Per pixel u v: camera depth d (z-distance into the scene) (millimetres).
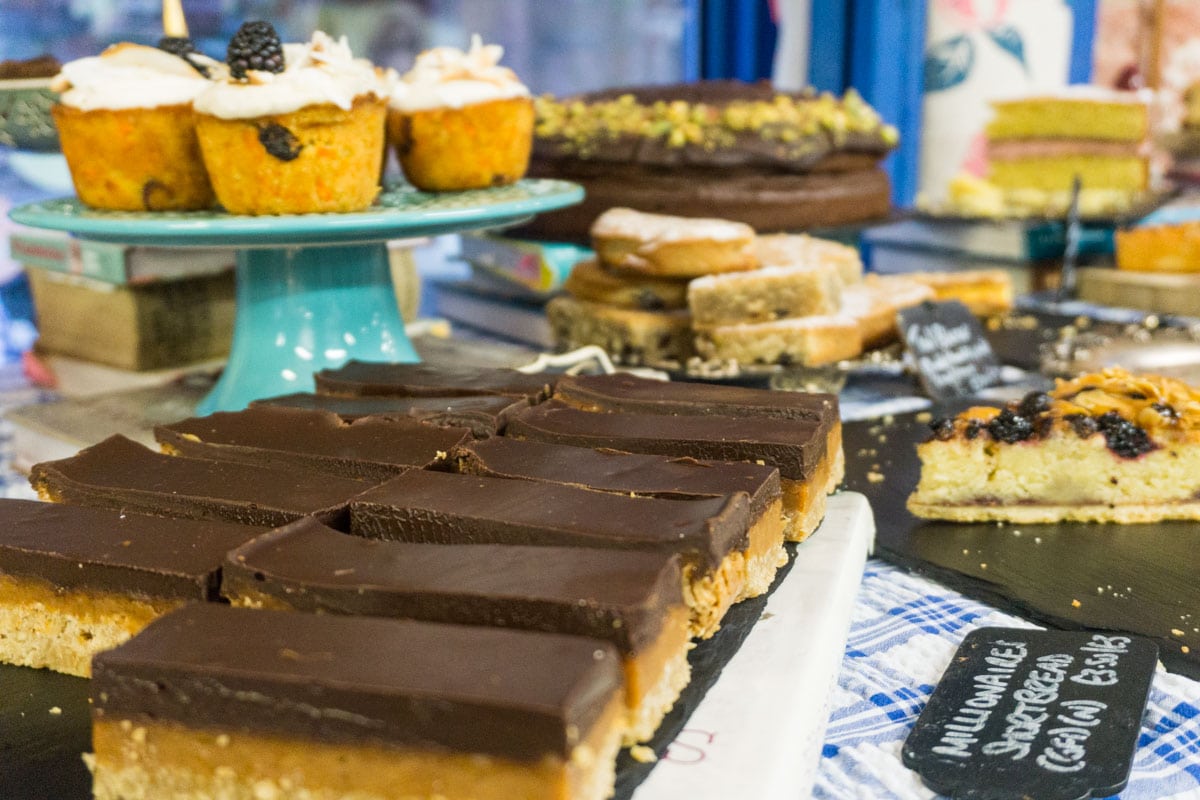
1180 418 696
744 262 872
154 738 519
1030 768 536
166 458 641
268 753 510
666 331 875
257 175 711
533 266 967
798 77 1256
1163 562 668
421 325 958
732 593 587
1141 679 574
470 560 551
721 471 615
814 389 843
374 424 664
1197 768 542
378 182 753
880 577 675
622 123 984
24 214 741
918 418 827
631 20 1380
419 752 498
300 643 517
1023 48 1203
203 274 876
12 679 587
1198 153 1235
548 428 664
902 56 1220
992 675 583
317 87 702
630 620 521
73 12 980
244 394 774
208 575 560
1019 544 689
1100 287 1064
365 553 560
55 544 580
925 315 865
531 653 508
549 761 489
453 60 797
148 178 741
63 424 782
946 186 1270
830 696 582
